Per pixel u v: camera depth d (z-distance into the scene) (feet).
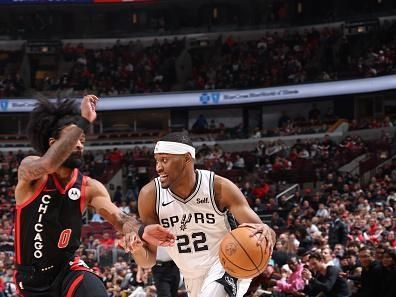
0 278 48.39
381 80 99.04
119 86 118.21
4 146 117.29
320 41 112.57
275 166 90.63
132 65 121.90
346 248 46.93
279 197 78.59
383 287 32.91
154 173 95.76
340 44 108.88
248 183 84.53
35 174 14.02
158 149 17.30
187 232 17.83
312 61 111.04
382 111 107.24
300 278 38.06
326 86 103.60
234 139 108.47
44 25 128.67
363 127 100.53
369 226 54.39
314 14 119.65
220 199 17.56
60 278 15.17
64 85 118.52
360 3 115.85
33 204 14.92
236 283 18.13
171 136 17.34
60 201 14.99
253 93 109.60
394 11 112.57
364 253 34.04
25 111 114.42
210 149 100.78
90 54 125.08
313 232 54.39
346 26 110.63
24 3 117.08
